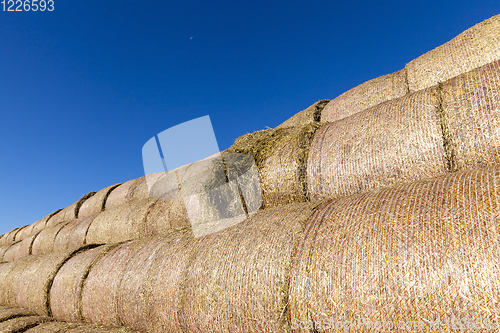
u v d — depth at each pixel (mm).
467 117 3094
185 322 3270
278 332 2584
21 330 4688
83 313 4691
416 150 3312
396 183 3408
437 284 1924
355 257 2320
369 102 5910
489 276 1792
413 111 3502
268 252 2848
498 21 4742
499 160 2895
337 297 2285
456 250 1943
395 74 5848
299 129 4680
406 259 2090
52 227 9227
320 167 3904
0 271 7270
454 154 3125
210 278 3121
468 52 4797
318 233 2693
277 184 4109
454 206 2158
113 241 6754
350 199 2992
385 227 2338
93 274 4660
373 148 3592
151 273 3785
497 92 3016
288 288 2586
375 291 2131
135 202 7195
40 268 5871
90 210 9000
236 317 2842
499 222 1909
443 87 3480
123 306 4016
